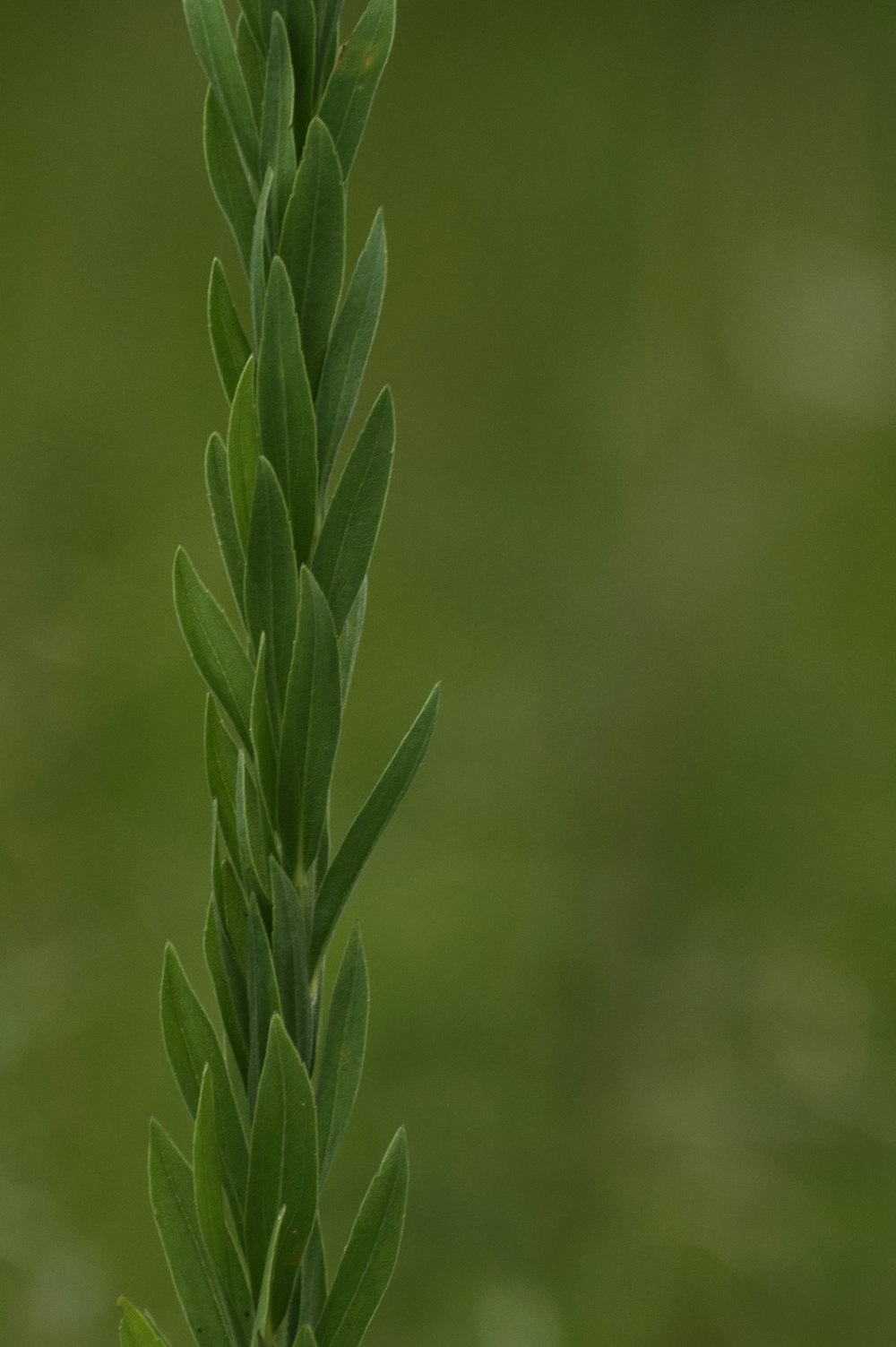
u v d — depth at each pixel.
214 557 4.75
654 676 4.68
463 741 4.68
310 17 0.82
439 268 5.58
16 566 4.45
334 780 4.69
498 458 5.23
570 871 4.34
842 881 4.44
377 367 5.45
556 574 4.91
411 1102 4.01
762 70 5.61
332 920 0.82
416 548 5.04
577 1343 3.74
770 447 5.05
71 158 5.48
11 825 4.12
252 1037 0.82
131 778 4.29
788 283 5.24
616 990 4.14
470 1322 3.64
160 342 5.25
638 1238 3.83
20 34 5.55
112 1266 3.67
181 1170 0.82
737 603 4.79
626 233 5.55
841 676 4.73
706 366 5.23
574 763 4.61
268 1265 0.79
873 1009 4.16
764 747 4.59
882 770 4.62
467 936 4.20
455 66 5.84
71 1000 3.88
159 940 4.09
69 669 4.27
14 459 4.91
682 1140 3.88
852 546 4.92
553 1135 3.96
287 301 0.81
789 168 5.50
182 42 5.60
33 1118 3.79
